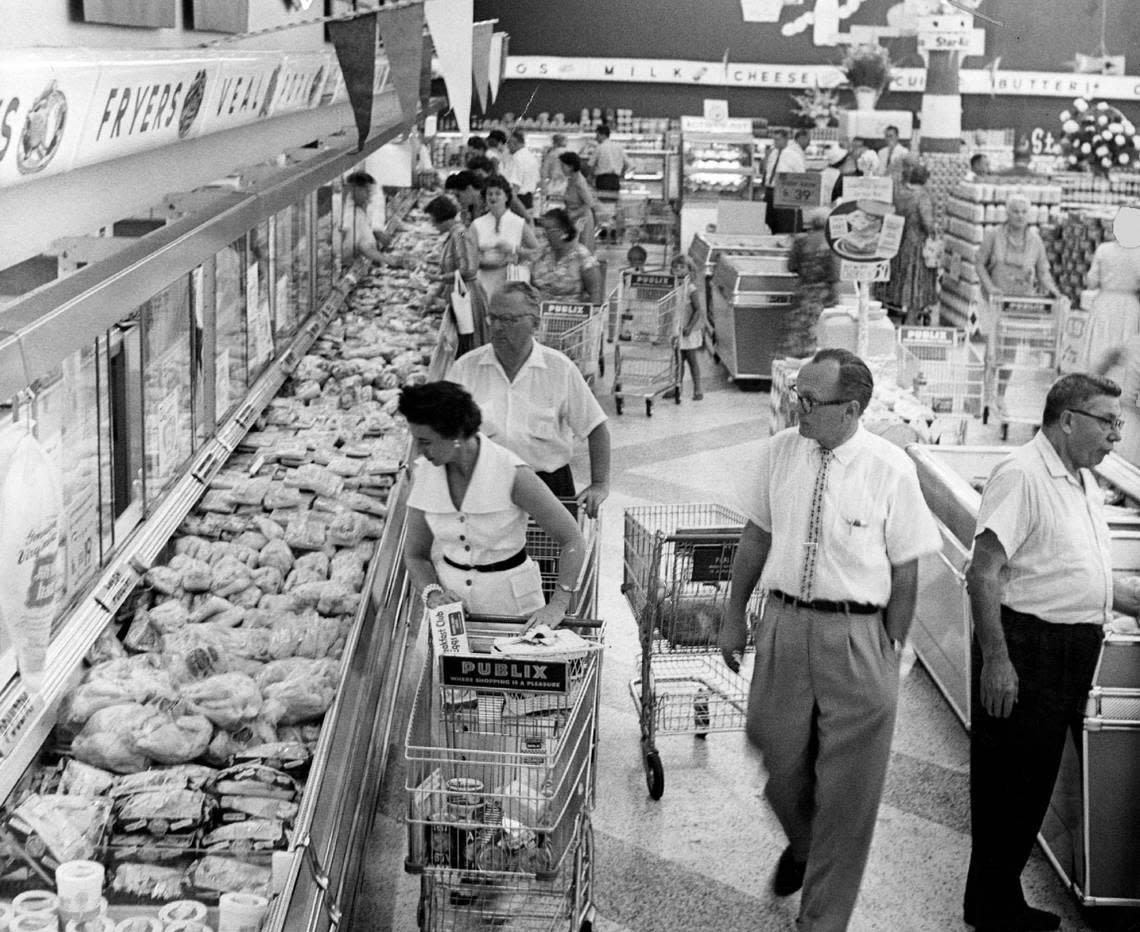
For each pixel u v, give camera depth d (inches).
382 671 186.2
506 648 153.1
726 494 366.3
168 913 116.8
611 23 975.0
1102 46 911.7
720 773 218.1
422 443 170.4
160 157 174.6
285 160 239.6
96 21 158.9
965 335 386.0
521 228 415.5
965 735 234.4
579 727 155.3
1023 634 167.9
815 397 158.1
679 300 466.3
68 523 156.9
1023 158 785.6
